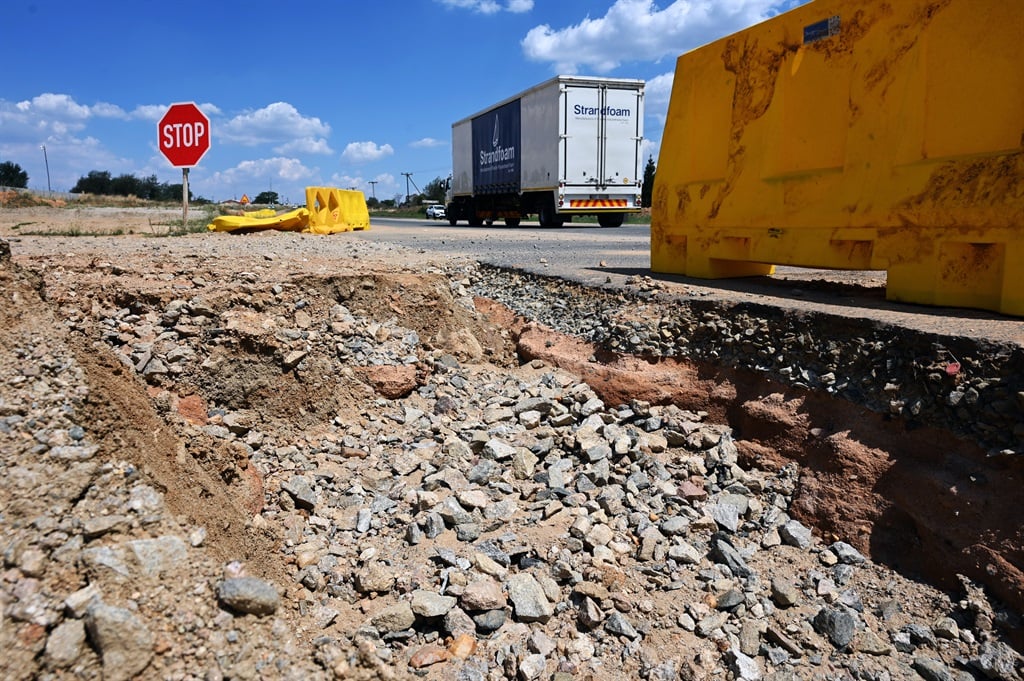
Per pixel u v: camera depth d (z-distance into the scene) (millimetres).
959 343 3291
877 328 3750
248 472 3648
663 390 4680
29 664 1812
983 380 3109
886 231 4480
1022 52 3654
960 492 2967
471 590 2855
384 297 6004
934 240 4203
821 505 3461
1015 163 3688
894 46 4309
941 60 4059
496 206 28797
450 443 4262
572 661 2643
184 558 2232
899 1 4254
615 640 2768
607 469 3998
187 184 13883
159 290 4777
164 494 2516
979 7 3832
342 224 17797
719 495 3746
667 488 3818
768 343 4340
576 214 23281
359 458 4180
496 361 6090
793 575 3154
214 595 2195
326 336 5070
